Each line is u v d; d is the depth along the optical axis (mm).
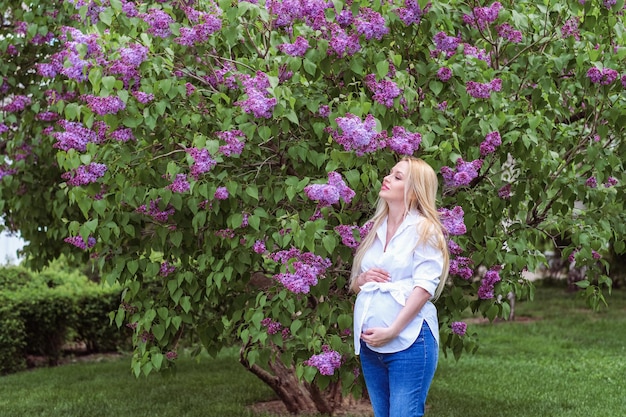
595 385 7582
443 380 7914
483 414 6371
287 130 4008
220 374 8453
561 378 7941
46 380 8242
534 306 14703
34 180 6062
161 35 4125
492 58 4770
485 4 4598
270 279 5691
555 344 10211
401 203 3686
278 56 4141
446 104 4430
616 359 9000
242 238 4453
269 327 4297
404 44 4207
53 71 5215
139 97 3986
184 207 4625
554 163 4516
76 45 3943
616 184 4914
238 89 4328
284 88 3918
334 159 3898
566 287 17484
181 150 4324
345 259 4160
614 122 4453
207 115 4355
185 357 9648
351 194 3814
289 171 4621
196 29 4055
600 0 4312
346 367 4449
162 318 4777
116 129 4227
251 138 4008
